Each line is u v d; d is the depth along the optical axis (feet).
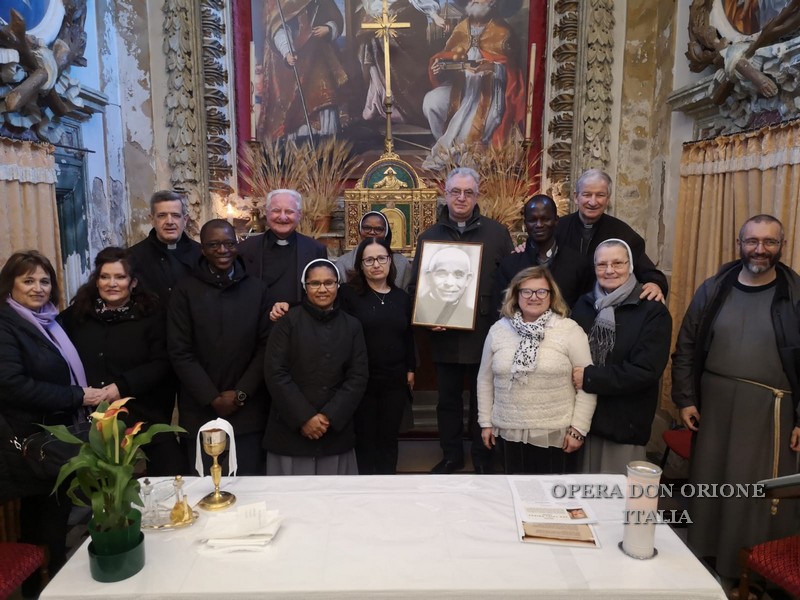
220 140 16.24
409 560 5.17
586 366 8.23
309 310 9.00
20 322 8.24
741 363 8.54
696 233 12.80
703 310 9.06
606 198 10.82
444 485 6.68
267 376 8.87
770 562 7.09
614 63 15.84
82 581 4.93
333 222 16.57
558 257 10.37
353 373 9.12
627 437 8.39
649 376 8.02
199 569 5.07
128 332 9.22
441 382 11.92
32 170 10.94
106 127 14.70
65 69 12.17
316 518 5.91
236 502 6.25
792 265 9.82
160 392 9.87
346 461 9.37
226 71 16.22
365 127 16.53
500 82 16.44
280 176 16.07
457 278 10.81
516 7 16.29
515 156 16.24
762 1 11.00
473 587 4.80
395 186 15.08
